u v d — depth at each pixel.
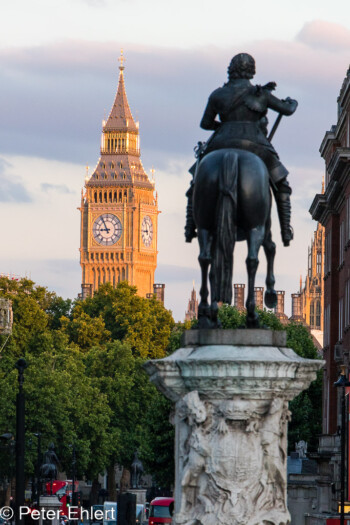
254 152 28.66
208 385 26.92
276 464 27.09
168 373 27.20
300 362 26.97
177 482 27.58
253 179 27.75
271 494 27.22
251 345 27.33
